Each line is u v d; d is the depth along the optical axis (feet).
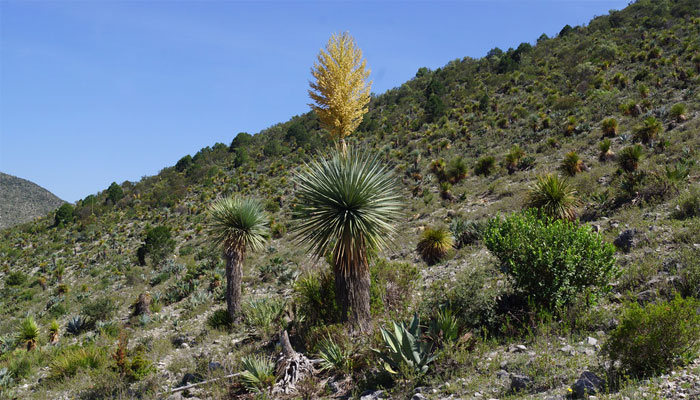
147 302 75.05
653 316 16.46
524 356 19.77
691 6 242.58
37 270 189.78
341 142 31.53
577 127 118.32
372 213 28.50
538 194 47.80
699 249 26.73
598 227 39.99
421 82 352.28
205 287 85.30
